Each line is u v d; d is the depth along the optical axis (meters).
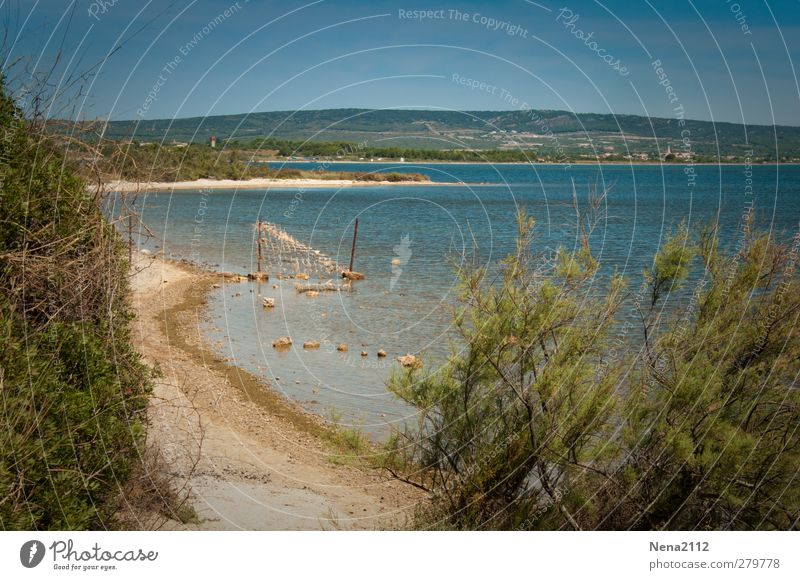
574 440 6.29
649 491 6.12
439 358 13.91
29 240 6.04
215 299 22.81
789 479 5.99
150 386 7.20
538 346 6.92
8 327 5.39
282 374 14.91
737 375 6.42
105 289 6.64
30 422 5.13
